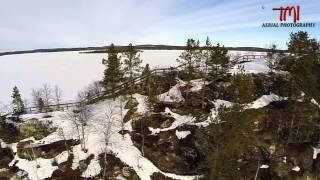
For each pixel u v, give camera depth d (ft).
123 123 177.88
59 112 188.85
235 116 139.54
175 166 157.38
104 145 163.02
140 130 173.78
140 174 153.79
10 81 313.32
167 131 171.53
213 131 138.21
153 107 182.19
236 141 137.08
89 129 172.65
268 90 190.90
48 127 173.47
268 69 211.20
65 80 309.42
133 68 199.41
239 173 143.74
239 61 242.37
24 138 168.96
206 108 181.57
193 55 196.75
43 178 151.84
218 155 134.10
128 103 188.44
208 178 143.64
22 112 193.47
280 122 173.58
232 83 187.01
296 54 183.93
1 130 170.50
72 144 164.86
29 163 158.40
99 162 156.97
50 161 158.71
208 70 211.20
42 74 333.01
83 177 152.15
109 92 204.44
